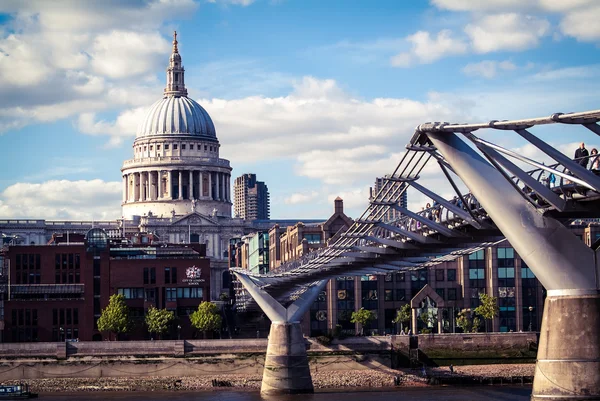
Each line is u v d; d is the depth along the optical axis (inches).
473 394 6082.7
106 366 7332.7
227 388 6909.5
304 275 5757.9
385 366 7342.5
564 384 3051.2
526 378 6835.6
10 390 6515.8
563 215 3051.2
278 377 6259.8
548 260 3061.0
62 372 7322.8
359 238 4591.5
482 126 2901.1
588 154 3004.4
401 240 4916.3
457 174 3159.5
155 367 7327.8
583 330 3043.8
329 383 6924.2
